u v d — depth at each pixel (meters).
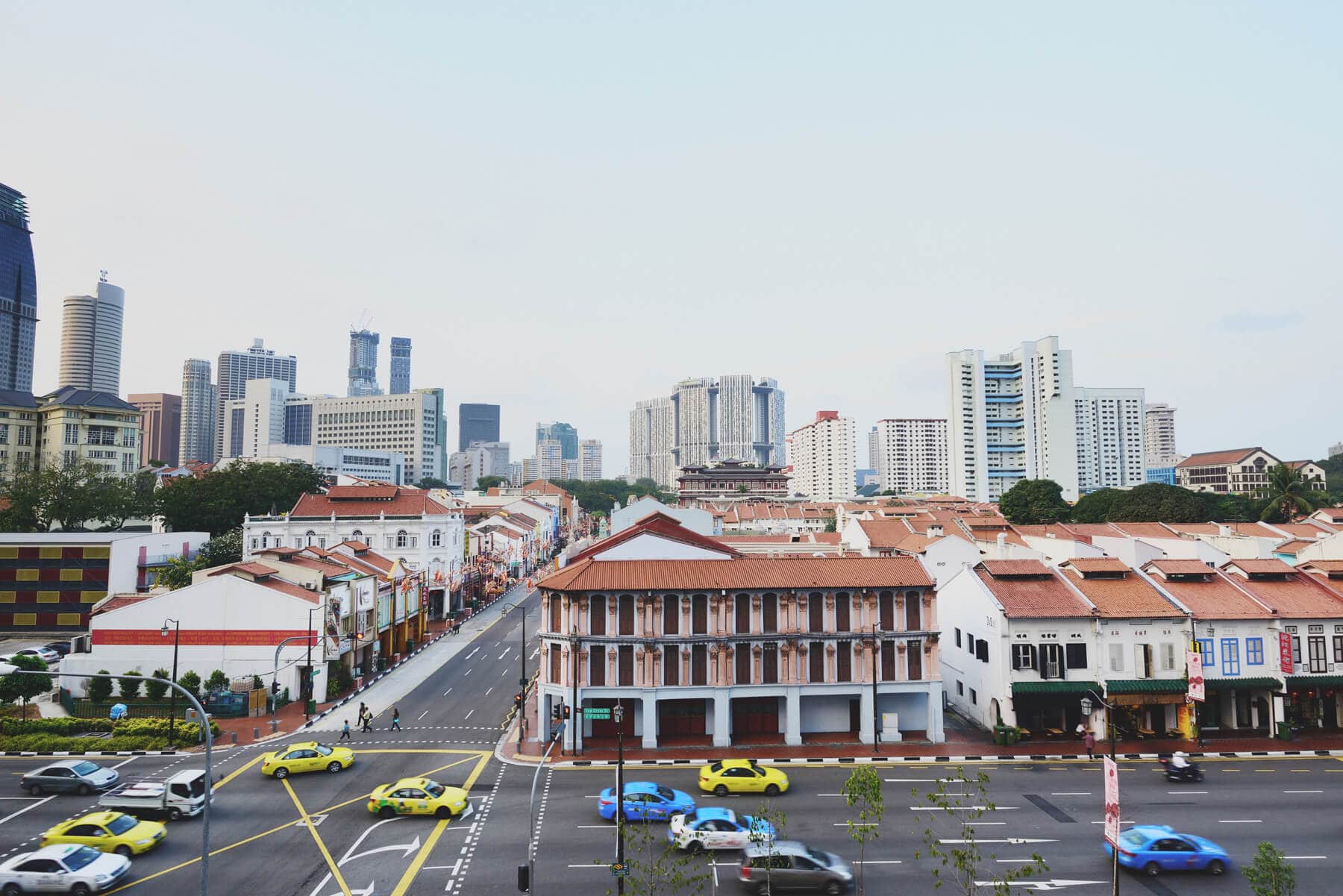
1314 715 55.97
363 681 70.75
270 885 32.41
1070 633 54.69
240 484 121.25
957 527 107.50
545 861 34.66
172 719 52.50
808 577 55.22
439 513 104.44
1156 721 55.22
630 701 54.88
